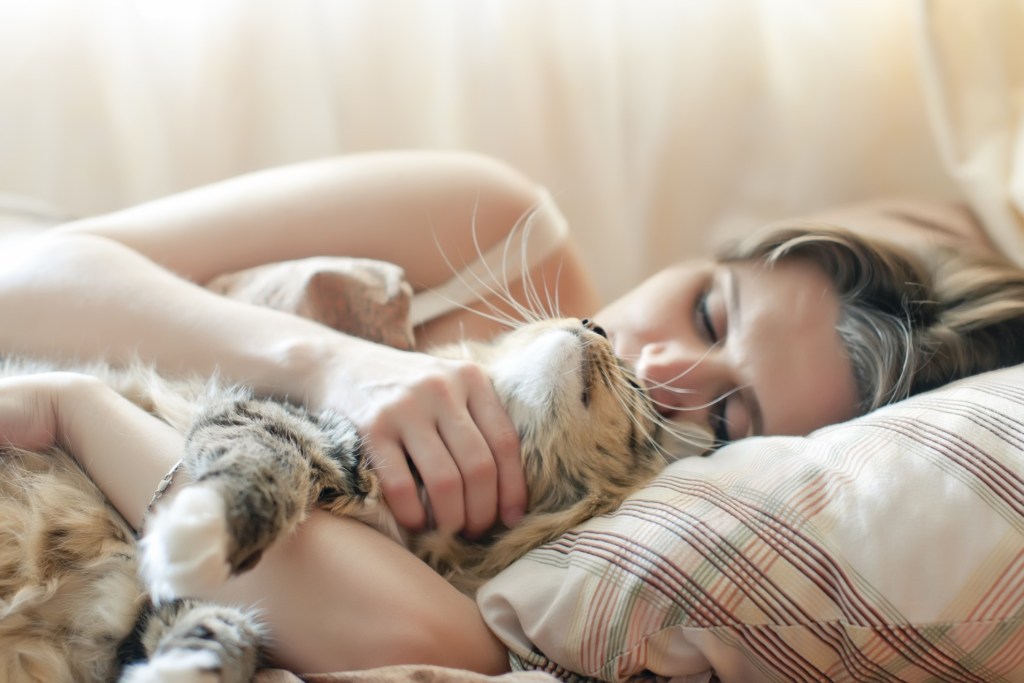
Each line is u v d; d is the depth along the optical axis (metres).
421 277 1.52
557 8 1.90
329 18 1.83
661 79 1.96
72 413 1.06
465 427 1.11
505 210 1.53
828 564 0.94
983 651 0.91
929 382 1.30
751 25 1.96
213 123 1.85
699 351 1.37
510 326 1.45
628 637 0.94
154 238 1.41
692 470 1.11
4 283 1.26
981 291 1.41
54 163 1.80
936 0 1.73
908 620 0.91
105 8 1.75
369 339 1.30
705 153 2.01
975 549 0.92
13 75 1.75
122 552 1.06
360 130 1.90
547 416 1.22
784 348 1.31
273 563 0.98
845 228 1.43
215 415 1.05
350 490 1.05
